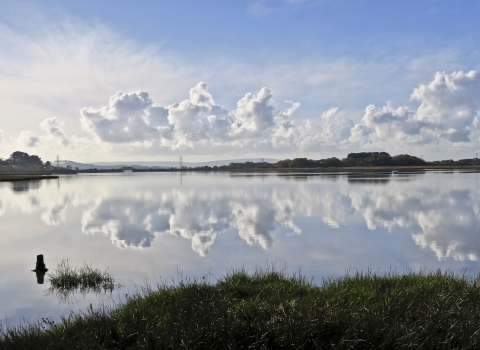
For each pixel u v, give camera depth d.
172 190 62.03
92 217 30.52
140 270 14.59
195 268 14.81
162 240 20.77
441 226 24.80
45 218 30.16
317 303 7.65
